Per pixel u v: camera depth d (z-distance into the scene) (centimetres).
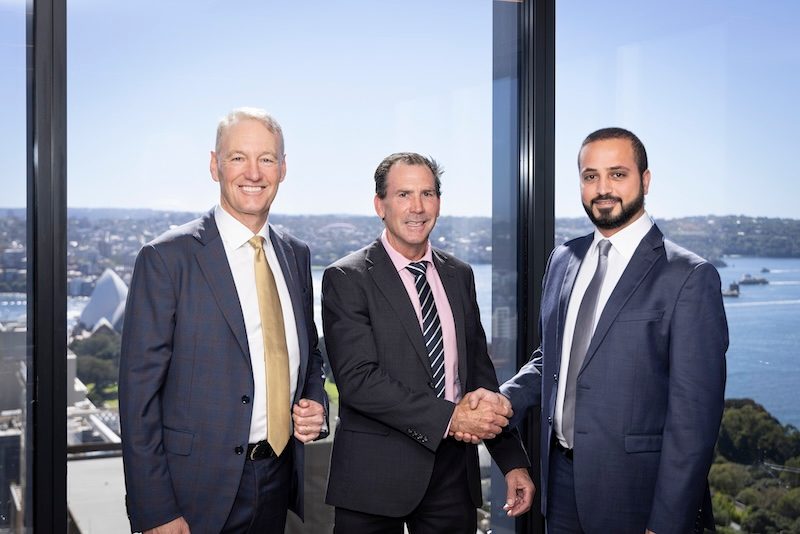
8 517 253
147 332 221
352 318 245
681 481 221
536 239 318
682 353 225
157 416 221
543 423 256
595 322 242
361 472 244
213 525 225
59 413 255
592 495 235
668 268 232
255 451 230
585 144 246
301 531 293
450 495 251
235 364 227
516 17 318
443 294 258
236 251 236
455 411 242
